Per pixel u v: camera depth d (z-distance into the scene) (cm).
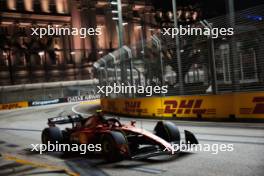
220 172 717
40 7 8856
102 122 998
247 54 1706
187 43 1956
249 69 1712
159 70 2173
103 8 9938
